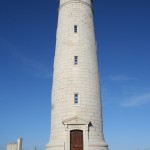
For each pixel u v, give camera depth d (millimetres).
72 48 31484
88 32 33031
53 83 32031
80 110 28766
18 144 31094
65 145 27359
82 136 27875
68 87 29828
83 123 28016
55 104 30250
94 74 31234
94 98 30000
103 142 28734
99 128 29172
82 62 30922
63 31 33000
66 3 34406
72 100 29188
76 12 33531
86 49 31766
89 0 35438
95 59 32406
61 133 28141
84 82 30047
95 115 29297
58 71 31422
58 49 32875
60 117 29000
